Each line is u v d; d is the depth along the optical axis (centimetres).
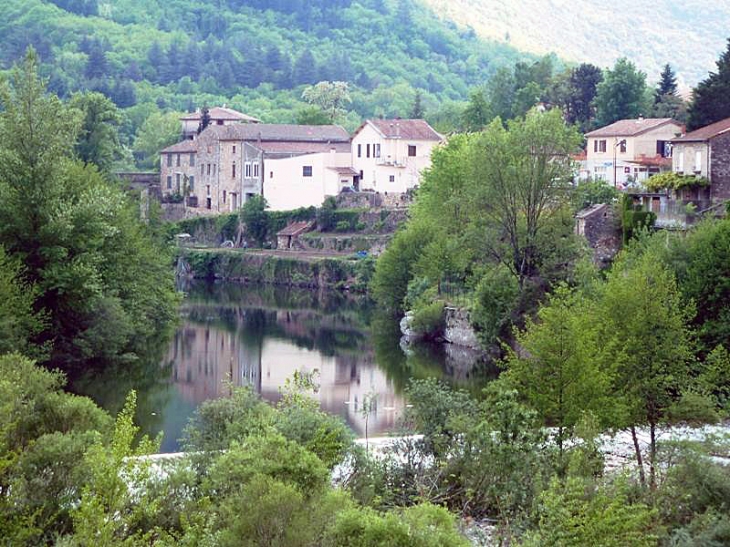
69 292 6938
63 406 4072
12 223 6925
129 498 3353
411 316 9288
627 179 10681
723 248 6128
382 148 14588
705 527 3697
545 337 4416
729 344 5919
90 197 7188
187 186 16725
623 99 14300
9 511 3256
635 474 4316
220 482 3453
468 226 8531
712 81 10938
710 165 8738
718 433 4719
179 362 7788
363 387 6938
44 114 7069
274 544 3006
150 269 8950
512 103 16538
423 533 3028
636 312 4653
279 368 7644
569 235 7975
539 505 3391
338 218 14412
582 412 4244
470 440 4050
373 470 4050
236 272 14212
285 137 16012
